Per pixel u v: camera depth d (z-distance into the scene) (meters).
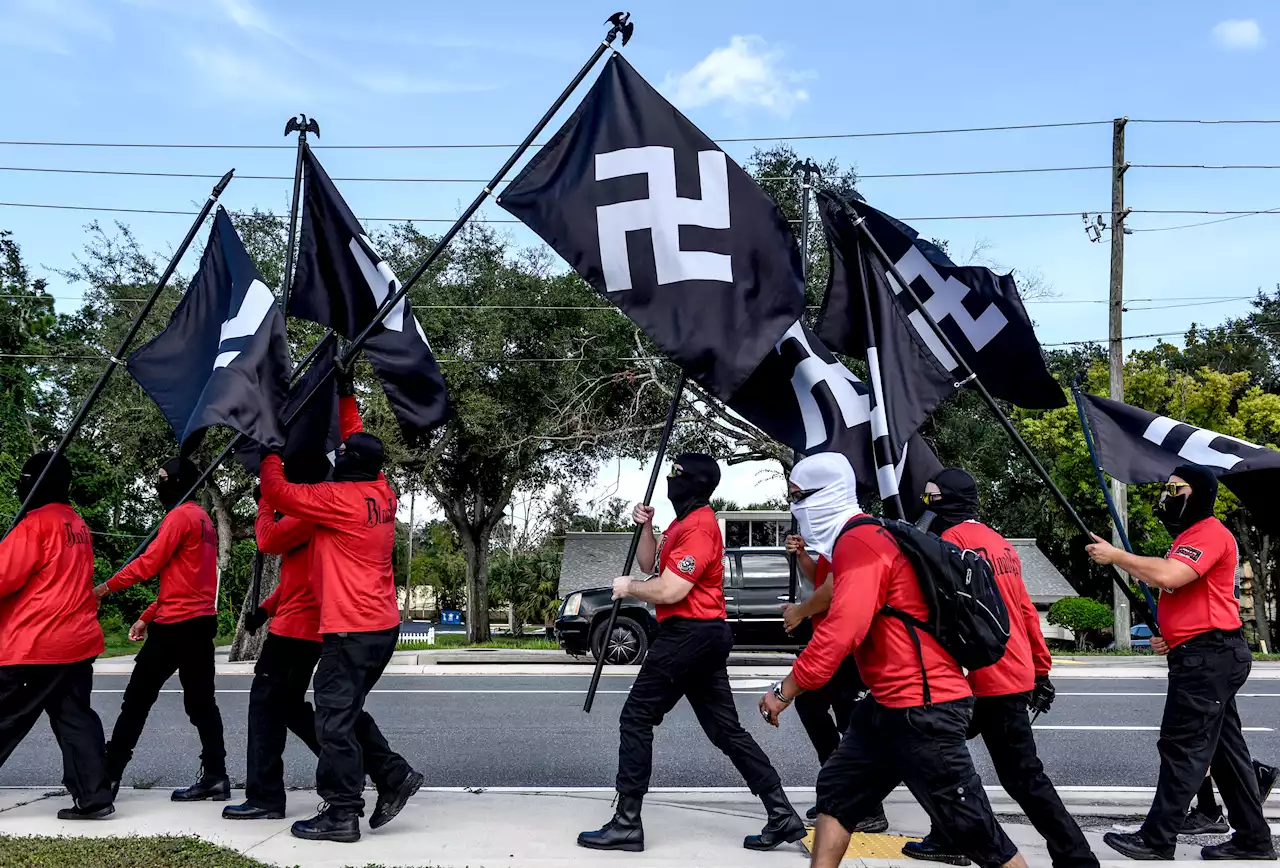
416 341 5.93
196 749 8.40
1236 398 31.80
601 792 6.55
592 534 30.66
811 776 7.53
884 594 3.74
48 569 5.32
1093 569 36.19
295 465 5.87
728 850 5.00
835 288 5.86
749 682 13.45
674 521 5.20
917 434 5.78
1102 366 30.55
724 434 26.66
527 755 8.20
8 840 4.79
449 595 75.75
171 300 21.92
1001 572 4.66
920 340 5.44
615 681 13.84
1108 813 6.26
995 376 6.17
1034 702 4.91
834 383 5.60
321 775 5.05
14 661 5.20
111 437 22.05
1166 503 5.40
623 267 5.38
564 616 16.77
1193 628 5.06
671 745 8.69
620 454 29.06
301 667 5.57
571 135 5.54
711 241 5.38
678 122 5.48
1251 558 32.22
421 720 9.99
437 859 4.71
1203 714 5.00
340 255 6.02
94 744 5.47
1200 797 5.71
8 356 19.70
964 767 3.67
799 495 4.12
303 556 5.55
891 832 5.64
